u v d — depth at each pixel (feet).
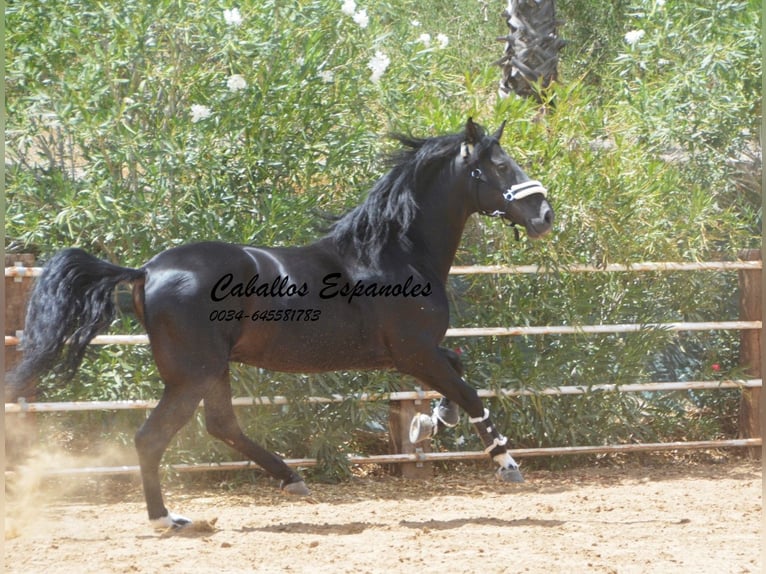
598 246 36.58
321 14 36.29
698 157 40.55
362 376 34.37
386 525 26.22
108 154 33.27
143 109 34.60
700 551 22.72
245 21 35.22
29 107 33.94
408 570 20.71
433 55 40.47
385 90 37.45
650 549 22.90
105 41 34.76
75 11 33.73
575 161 36.35
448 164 27.66
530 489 32.76
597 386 36.04
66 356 25.09
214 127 33.37
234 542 23.65
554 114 37.99
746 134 41.39
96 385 32.55
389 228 27.02
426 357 26.84
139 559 21.81
